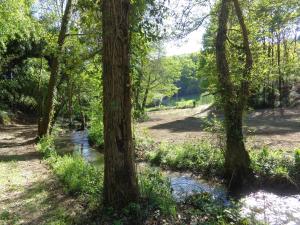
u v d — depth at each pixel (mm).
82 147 21297
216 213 7676
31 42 35719
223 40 11344
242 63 12008
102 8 7176
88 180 9484
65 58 15102
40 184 10188
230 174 11648
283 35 32750
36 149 17188
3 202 8539
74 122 36375
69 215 7520
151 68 43125
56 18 23531
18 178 10930
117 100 7168
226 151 11883
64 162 12352
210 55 13633
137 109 8805
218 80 11500
